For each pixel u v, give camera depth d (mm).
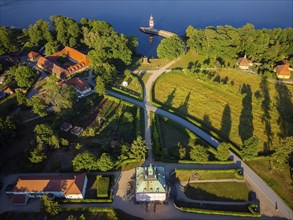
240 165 143000
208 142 155875
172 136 160125
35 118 168625
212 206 125375
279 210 123938
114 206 124250
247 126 167500
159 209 123562
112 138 156750
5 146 150125
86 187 131375
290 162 145000
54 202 119500
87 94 190125
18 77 186875
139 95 191375
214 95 191750
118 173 138000
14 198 124312
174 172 137500
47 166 140500
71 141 154250
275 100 187500
